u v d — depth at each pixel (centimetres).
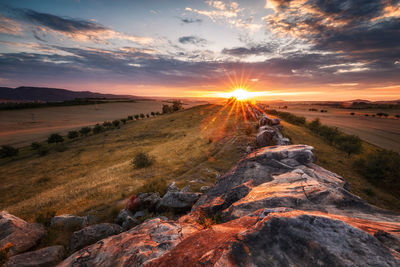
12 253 818
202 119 7844
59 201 1938
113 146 5625
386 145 5375
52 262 786
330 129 5759
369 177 2878
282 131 4375
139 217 1266
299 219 311
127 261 486
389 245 274
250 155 1316
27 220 1606
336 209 517
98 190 2077
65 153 5453
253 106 11688
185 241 427
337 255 242
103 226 1059
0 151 5719
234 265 254
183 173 2489
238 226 466
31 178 3556
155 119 9494
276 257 256
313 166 1091
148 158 3166
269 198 660
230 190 966
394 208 2102
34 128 10194
